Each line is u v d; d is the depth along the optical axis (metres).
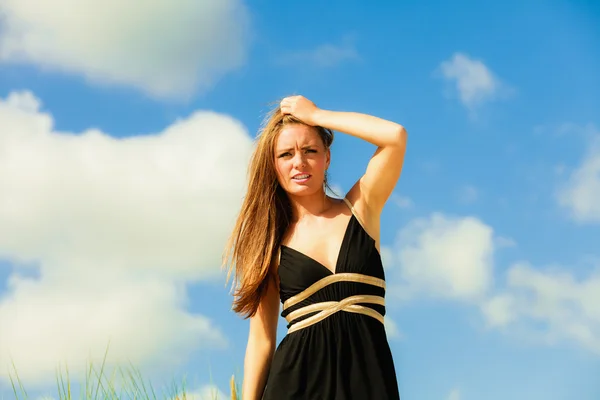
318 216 2.85
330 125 2.77
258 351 2.98
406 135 2.69
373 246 2.73
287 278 2.75
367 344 2.62
